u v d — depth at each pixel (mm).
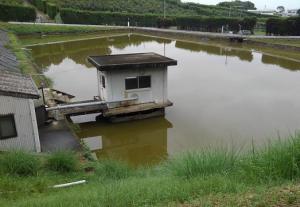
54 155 9219
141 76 16750
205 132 15383
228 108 18672
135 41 53250
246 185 4930
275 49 42531
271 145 5867
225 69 29672
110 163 9312
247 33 54250
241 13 84562
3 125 10445
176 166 6633
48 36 54312
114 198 5160
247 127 15727
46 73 27969
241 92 21875
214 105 19250
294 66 31422
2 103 10312
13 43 36188
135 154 14102
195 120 16938
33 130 10930
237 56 37750
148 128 16406
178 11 87562
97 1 78812
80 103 16391
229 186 4887
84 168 9344
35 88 11625
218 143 13914
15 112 10539
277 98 20391
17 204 5754
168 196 4879
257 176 5145
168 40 54969
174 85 23844
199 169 6066
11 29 50469
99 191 5906
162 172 7578
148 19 74750
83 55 37875
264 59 35500
